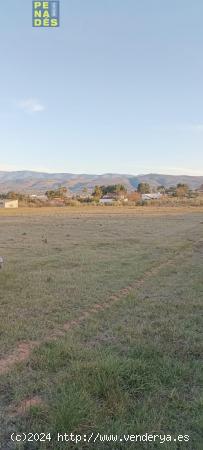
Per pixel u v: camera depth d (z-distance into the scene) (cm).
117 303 805
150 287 970
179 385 448
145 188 14400
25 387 435
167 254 1537
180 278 1083
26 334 608
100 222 3434
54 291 894
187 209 6381
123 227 2880
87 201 9306
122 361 486
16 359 516
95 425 366
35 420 375
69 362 498
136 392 429
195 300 836
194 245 1881
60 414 371
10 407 400
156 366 489
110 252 1578
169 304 803
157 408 399
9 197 9731
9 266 1220
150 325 662
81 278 1045
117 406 393
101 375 445
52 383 445
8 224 3173
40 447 341
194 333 623
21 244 1833
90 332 621
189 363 507
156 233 2423
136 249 1678
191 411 396
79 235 2283
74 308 764
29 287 930
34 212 5500
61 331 632
